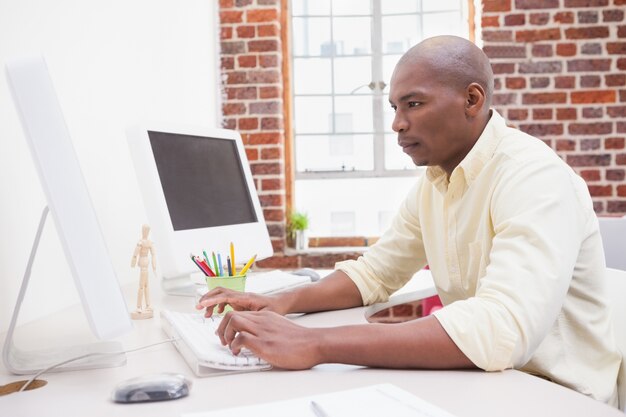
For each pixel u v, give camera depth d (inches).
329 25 124.6
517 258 33.2
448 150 41.2
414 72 39.5
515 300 31.6
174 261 48.0
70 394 28.4
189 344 33.1
